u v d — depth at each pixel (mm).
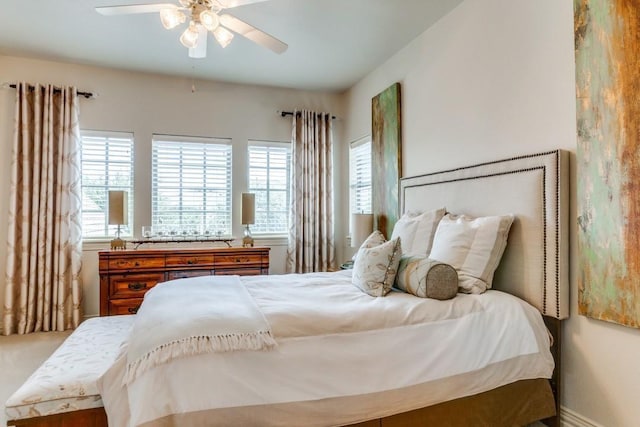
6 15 2895
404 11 2838
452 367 1670
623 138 1644
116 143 4039
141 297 3471
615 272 1684
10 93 3658
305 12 2850
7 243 3562
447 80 2891
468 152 2668
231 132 4426
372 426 1540
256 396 1378
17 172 3588
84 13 2865
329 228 4668
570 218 1919
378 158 3830
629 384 1670
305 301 1888
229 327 1472
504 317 1840
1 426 2039
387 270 2090
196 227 4309
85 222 3945
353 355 1562
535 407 1830
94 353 1883
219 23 2119
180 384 1317
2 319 3578
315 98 4762
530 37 2176
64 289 3688
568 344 1925
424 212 2945
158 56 3664
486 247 2092
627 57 1628
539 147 2117
